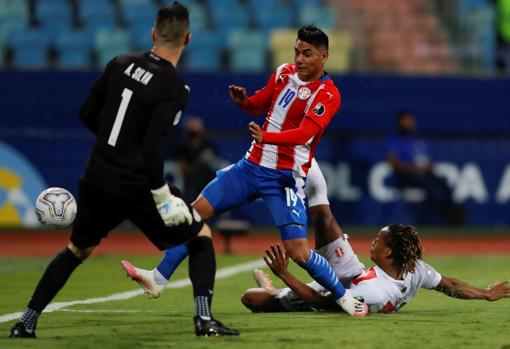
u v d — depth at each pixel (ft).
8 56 255.70
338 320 90.89
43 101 214.07
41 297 79.71
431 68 256.52
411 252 95.50
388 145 215.72
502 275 144.77
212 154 191.72
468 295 98.32
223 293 121.08
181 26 77.77
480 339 80.02
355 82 218.38
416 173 216.74
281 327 86.02
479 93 220.02
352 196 218.59
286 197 95.30
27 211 211.41
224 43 254.27
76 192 214.48
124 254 175.11
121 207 77.66
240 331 83.51
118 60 78.84
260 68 248.93
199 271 80.28
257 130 89.04
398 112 215.10
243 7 262.88
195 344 76.54
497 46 254.68
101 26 258.57
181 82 76.89
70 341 78.54
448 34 264.31
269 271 148.46
